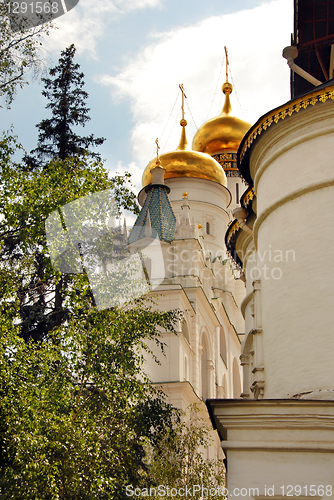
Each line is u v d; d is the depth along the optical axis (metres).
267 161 16.98
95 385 16.28
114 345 16.45
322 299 14.80
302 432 12.63
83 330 16.34
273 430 12.73
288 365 14.90
